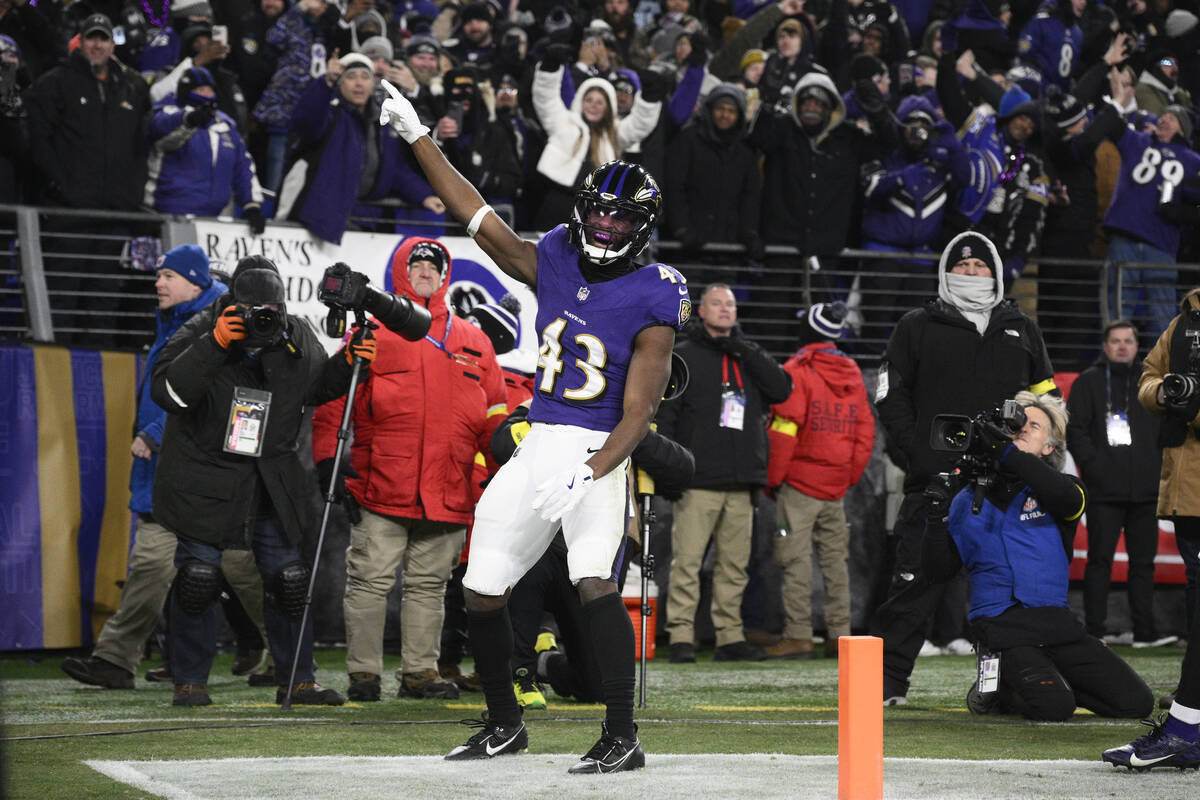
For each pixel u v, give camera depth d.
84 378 30.11
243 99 34.16
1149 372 22.41
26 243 30.45
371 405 22.08
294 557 21.11
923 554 20.97
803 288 36.25
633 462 21.45
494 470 23.20
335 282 19.94
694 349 30.58
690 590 30.78
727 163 35.47
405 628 22.67
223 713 19.92
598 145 34.31
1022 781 13.48
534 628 20.92
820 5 46.38
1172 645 34.69
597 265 14.21
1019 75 44.22
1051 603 20.14
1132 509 33.50
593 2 44.75
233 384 20.36
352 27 35.31
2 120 30.44
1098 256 41.53
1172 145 39.56
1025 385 23.02
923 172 36.69
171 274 24.16
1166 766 14.34
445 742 16.47
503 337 32.03
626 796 12.19
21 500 29.12
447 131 32.88
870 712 11.77
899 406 22.95
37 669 28.16
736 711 20.86
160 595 24.17
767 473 31.17
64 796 12.29
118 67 31.56
